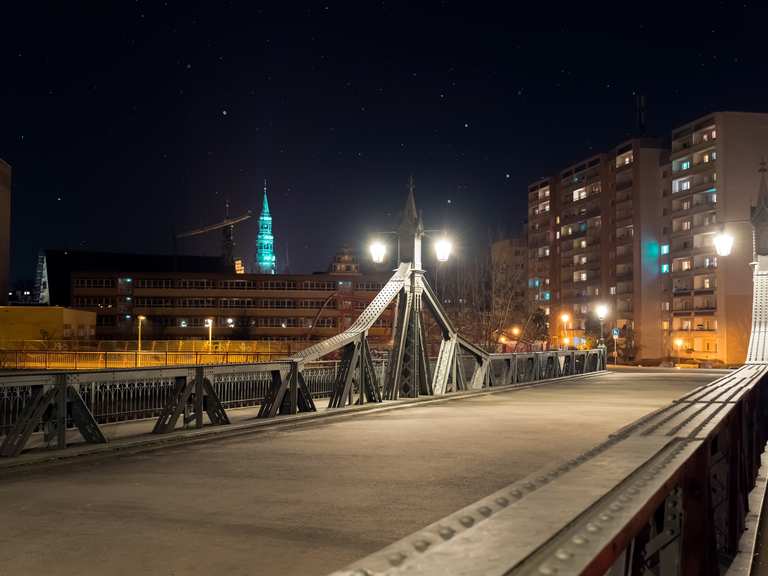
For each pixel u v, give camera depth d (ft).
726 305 268.62
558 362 117.08
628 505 7.09
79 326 284.61
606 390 92.17
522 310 270.26
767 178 271.49
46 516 23.85
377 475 31.94
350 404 61.67
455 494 27.89
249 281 383.86
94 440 37.58
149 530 22.12
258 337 382.63
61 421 35.78
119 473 32.22
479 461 35.96
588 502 6.86
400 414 60.03
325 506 25.66
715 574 15.33
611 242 338.34
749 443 30.63
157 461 35.68
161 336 375.45
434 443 42.60
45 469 32.94
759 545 23.30
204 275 380.99
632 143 322.14
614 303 334.24
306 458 36.76
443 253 71.67
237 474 32.07
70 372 36.29
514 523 6.00
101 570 18.17
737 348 267.18
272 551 20.03
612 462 9.36
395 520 23.70
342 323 386.11
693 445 11.63
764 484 34.01
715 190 277.03
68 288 459.32
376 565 4.81
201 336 378.94
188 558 19.29
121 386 46.47
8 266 300.61
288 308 385.70
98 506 25.41
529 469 33.65
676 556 10.78
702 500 12.34
